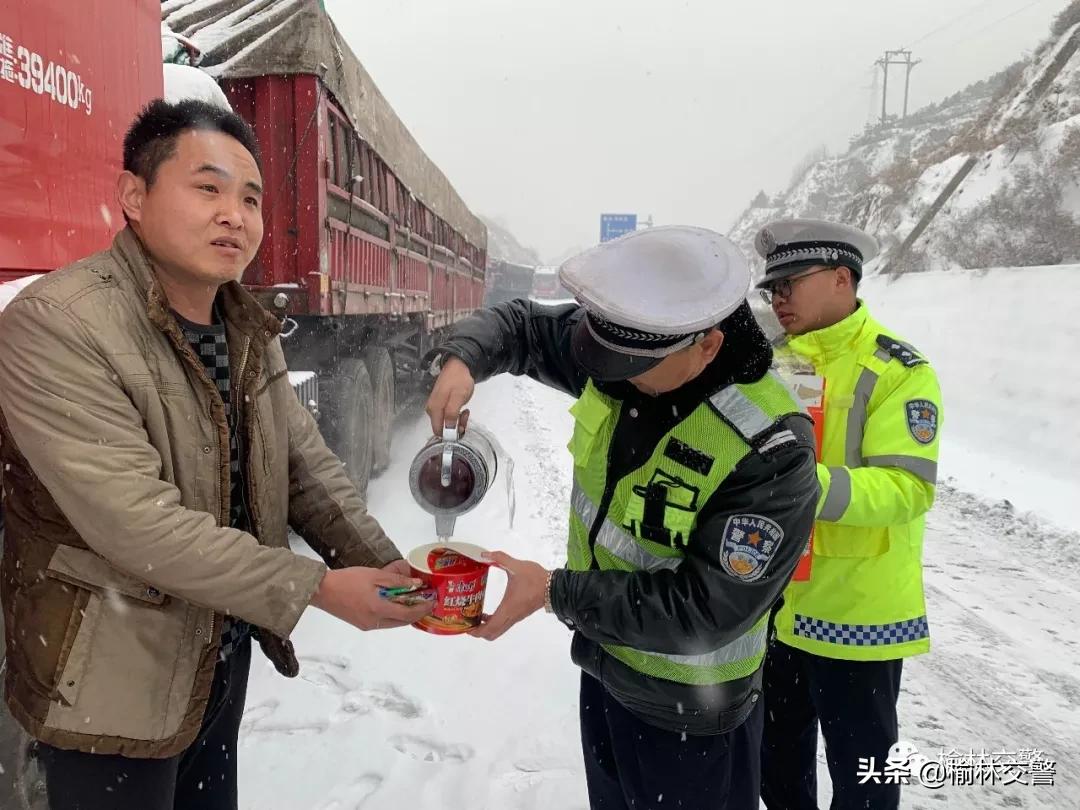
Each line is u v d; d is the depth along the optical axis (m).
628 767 1.69
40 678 1.27
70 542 1.28
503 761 2.81
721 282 1.29
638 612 1.38
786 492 1.34
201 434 1.37
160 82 2.64
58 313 1.19
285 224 4.66
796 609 2.18
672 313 1.23
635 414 1.49
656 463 1.44
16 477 1.30
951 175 21.98
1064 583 5.05
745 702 1.60
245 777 2.63
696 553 1.40
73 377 1.19
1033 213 15.03
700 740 1.59
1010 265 14.59
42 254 1.78
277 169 4.61
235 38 4.50
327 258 4.82
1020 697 3.57
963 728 3.30
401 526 5.29
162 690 1.34
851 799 2.21
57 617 1.27
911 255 17.81
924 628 2.16
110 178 2.19
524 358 1.92
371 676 3.35
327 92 4.79
